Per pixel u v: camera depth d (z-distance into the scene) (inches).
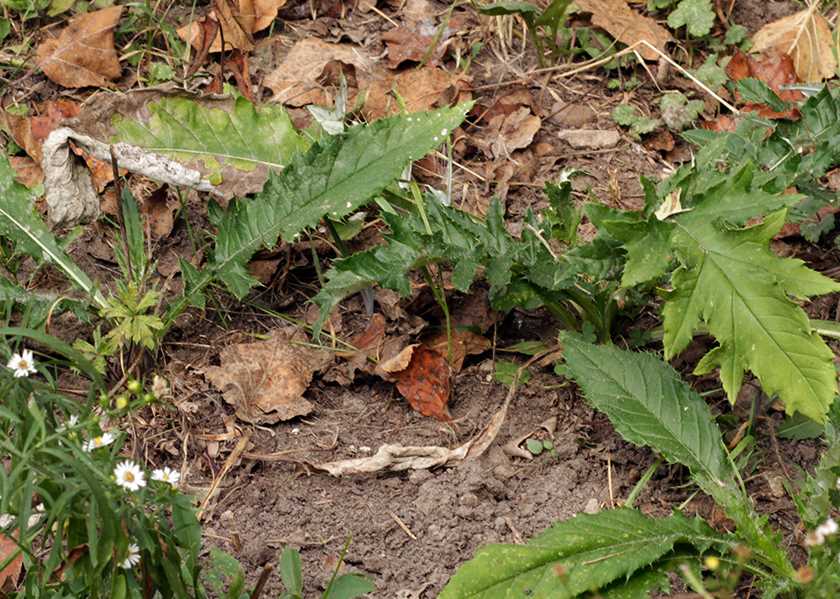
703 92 62.9
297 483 51.9
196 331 55.4
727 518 50.9
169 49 62.7
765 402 53.5
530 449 52.8
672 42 64.6
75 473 44.5
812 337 48.9
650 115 62.3
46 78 61.7
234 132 55.8
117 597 44.6
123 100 55.4
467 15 65.1
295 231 53.3
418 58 63.1
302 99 61.2
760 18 65.6
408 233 52.2
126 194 54.9
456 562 50.4
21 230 54.2
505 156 60.4
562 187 53.9
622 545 48.1
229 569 47.6
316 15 64.9
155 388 53.3
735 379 49.6
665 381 51.1
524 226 54.9
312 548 50.5
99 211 55.0
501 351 55.2
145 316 52.7
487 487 51.8
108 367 53.6
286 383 53.8
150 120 55.4
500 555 47.8
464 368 54.8
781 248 58.0
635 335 54.7
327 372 54.4
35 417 43.6
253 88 62.0
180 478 51.9
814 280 49.0
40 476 44.4
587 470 52.5
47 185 54.2
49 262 54.6
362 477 52.1
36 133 59.1
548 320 55.9
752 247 49.5
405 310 55.6
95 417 45.0
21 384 45.0
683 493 51.9
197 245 57.2
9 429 45.9
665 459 51.6
